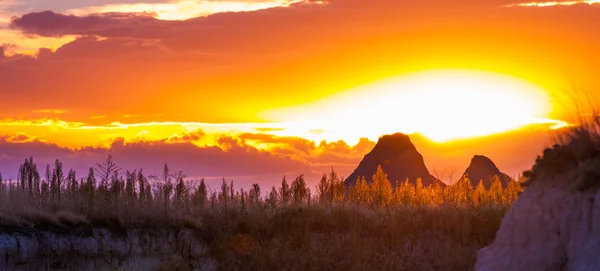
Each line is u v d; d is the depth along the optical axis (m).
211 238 33.78
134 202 36.72
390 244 32.59
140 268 29.06
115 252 31.97
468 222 33.34
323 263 30.27
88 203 35.81
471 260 30.23
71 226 32.53
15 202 33.31
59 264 29.78
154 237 33.41
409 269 29.98
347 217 34.97
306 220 34.81
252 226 34.34
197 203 38.59
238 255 31.81
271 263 30.20
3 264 28.67
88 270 29.20
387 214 36.22
